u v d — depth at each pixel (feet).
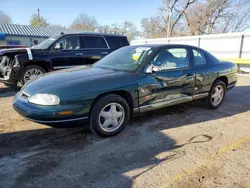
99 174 7.83
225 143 10.35
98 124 10.25
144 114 14.17
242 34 37.11
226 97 19.39
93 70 12.01
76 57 22.33
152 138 10.75
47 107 9.10
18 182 7.31
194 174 7.89
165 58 12.47
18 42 90.99
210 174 7.90
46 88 9.59
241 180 7.58
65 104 9.24
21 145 9.90
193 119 13.50
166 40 51.24
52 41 21.97
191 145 10.11
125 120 11.15
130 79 10.85
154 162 8.65
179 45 13.47
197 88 13.92
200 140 10.64
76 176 7.69
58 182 7.36
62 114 9.23
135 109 11.33
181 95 13.12
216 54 42.06
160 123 12.71
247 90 22.58
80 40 22.82
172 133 11.37
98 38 23.91
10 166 8.21
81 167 8.23
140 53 12.48
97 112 10.12
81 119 9.80
